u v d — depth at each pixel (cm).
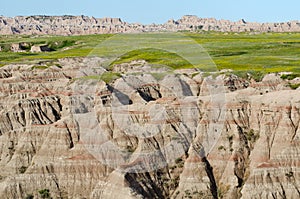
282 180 10562
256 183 10538
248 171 11031
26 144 12625
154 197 10488
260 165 10725
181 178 10944
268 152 11050
